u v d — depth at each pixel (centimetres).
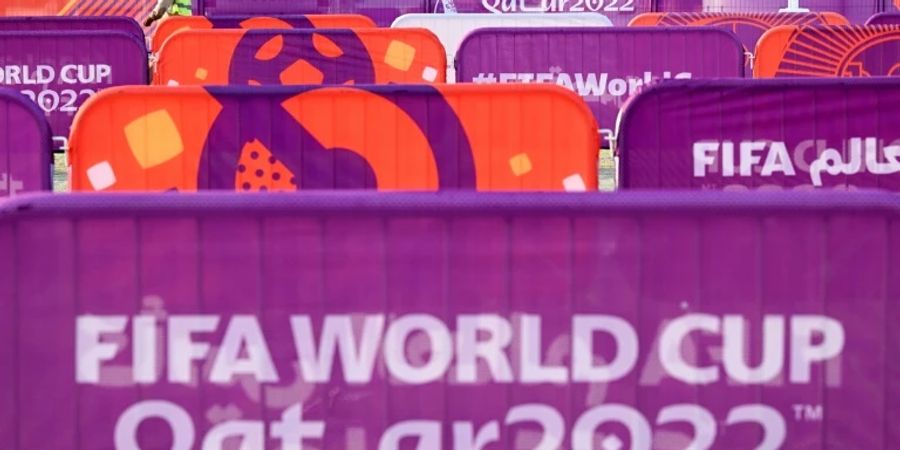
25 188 2631
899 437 1249
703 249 1238
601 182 4497
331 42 4481
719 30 4566
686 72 4584
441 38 6188
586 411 1253
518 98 2416
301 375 1255
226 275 1245
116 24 5597
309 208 1234
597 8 8525
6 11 8588
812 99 2558
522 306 1244
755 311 1243
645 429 1253
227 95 2409
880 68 4741
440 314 1246
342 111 2419
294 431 1262
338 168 2431
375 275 1245
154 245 1243
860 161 2573
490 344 1248
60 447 1262
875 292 1239
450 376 1253
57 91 4459
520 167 2434
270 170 2430
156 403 1259
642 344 1246
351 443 1262
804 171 2583
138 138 2412
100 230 1241
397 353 1253
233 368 1255
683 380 1251
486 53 4609
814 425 1256
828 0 8212
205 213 1236
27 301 1243
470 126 2427
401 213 1234
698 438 1255
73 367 1254
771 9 8262
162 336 1252
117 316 1250
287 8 8338
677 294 1242
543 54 4603
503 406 1252
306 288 1245
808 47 4750
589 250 1238
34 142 2616
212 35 4481
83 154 2405
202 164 2423
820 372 1250
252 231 1242
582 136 2425
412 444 1262
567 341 1246
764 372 1248
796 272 1239
